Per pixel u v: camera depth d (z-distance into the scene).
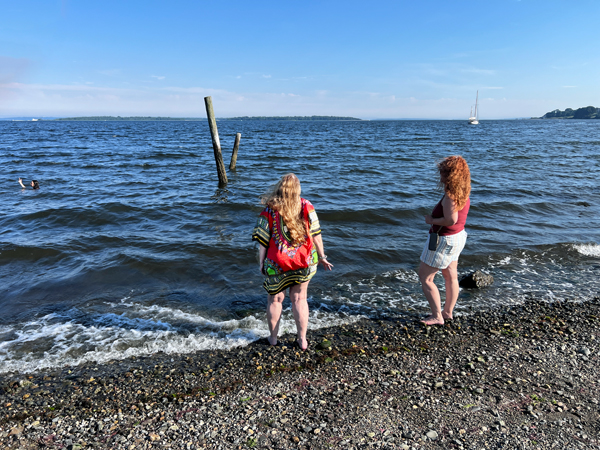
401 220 8.51
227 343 3.81
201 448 2.38
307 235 3.22
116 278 5.43
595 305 4.68
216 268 5.79
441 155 23.62
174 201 10.24
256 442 2.43
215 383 3.14
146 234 7.37
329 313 4.48
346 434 2.49
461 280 5.39
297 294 3.51
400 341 3.83
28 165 18.12
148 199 10.45
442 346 3.72
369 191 11.66
